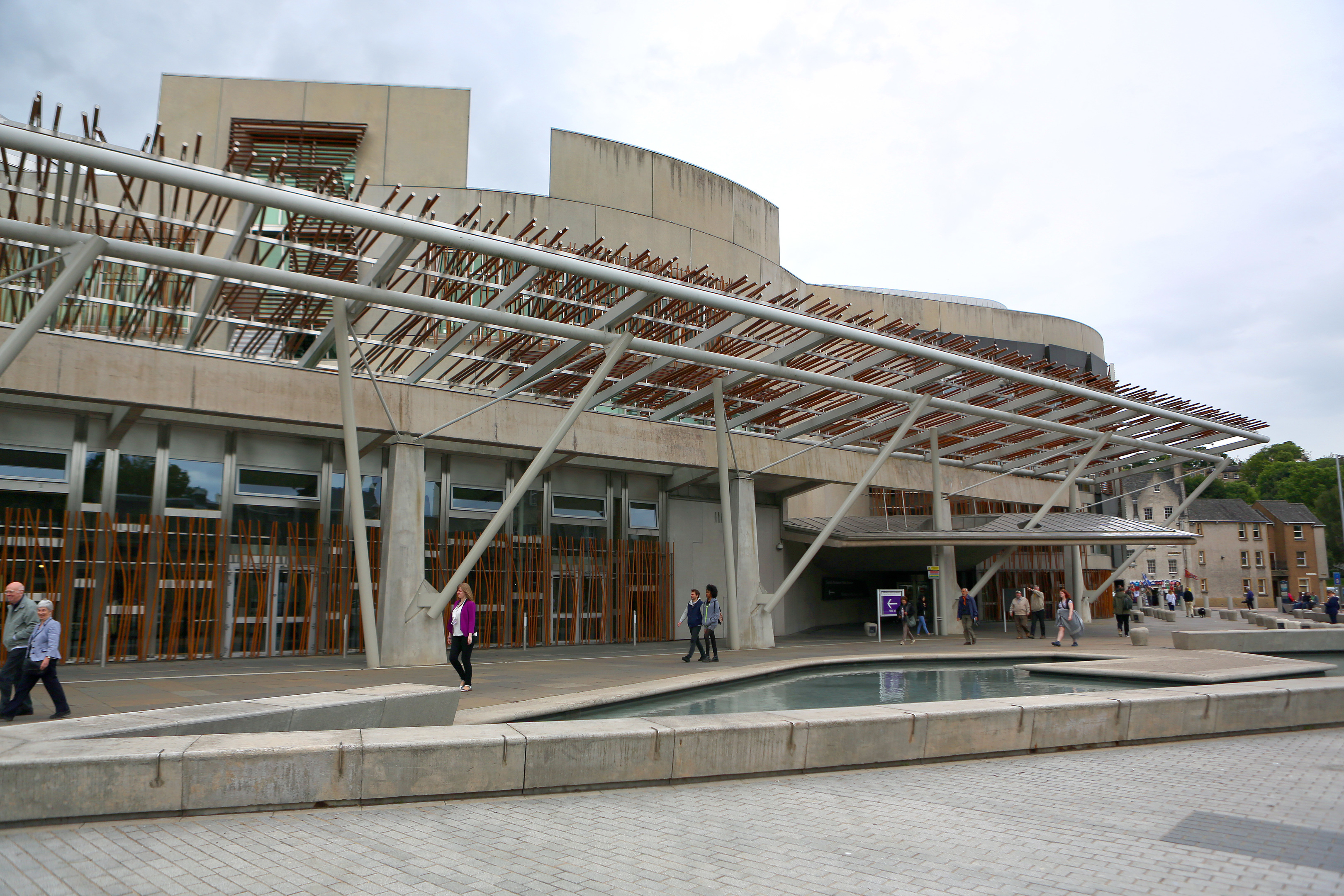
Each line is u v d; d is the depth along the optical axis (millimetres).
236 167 25375
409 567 18469
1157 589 56375
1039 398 24875
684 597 28141
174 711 7820
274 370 18828
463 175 27438
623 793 7148
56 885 4785
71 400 17188
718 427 22531
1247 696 10398
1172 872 5219
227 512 19766
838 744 8109
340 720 8539
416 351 19250
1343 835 6008
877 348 18922
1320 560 81812
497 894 4734
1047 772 8102
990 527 32156
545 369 19094
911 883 4984
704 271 16984
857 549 33906
